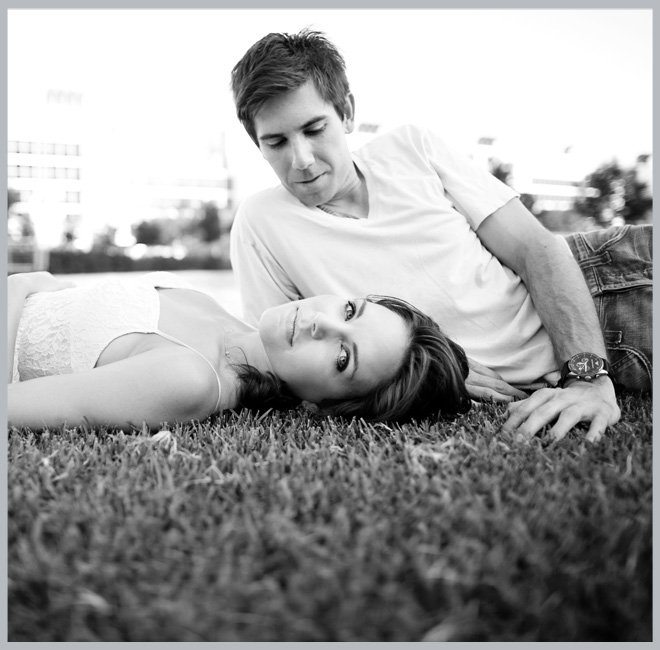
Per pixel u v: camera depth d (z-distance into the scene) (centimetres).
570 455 137
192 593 83
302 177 205
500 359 205
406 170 218
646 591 90
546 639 82
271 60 193
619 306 209
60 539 96
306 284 214
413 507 106
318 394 172
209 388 164
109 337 175
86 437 146
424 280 207
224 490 115
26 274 201
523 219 214
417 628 78
